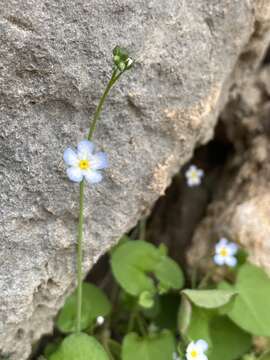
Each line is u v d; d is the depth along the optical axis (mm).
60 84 96
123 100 103
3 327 100
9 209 97
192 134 115
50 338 130
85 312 121
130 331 132
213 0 110
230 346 127
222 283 127
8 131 94
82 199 97
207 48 111
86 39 96
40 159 97
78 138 101
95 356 104
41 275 102
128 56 91
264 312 126
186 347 120
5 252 98
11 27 90
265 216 134
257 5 120
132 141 106
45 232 101
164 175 112
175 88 108
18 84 93
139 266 128
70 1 94
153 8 101
